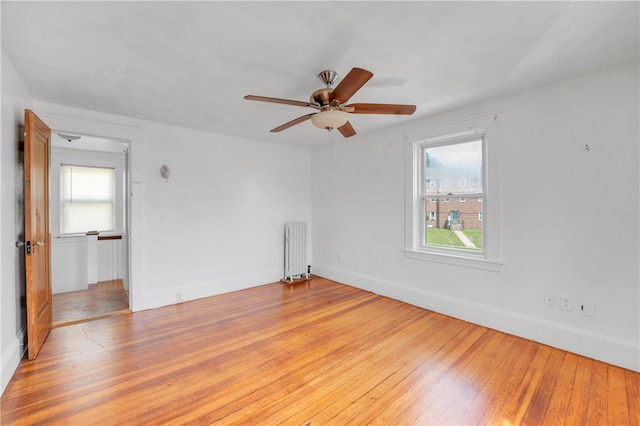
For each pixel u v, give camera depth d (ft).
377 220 13.55
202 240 13.17
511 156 9.25
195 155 12.94
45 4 4.95
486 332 9.50
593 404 6.07
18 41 6.12
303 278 16.19
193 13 5.25
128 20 5.45
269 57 6.82
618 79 7.43
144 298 11.63
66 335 9.29
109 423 5.56
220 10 5.16
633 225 7.32
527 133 8.91
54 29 5.71
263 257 15.31
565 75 7.93
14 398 6.22
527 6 5.10
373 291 13.78
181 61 6.99
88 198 16.55
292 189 16.42
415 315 10.99
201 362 7.72
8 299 6.92
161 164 12.01
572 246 8.20
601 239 7.76
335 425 5.54
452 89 8.79
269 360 7.82
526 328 9.02
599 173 7.76
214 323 10.28
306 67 7.29
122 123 11.06
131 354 8.11
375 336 9.24
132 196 11.37
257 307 11.89
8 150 6.95
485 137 9.91
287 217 16.24
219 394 6.43
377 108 7.52
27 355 7.92
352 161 14.69
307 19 5.43
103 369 7.36
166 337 9.18
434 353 8.17
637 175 7.24
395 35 5.97
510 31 5.86
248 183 14.69
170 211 12.28
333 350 8.36
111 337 9.16
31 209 7.52
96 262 16.06
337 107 7.31
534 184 8.82
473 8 5.16
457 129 10.44
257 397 6.33
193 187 12.91
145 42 6.20
